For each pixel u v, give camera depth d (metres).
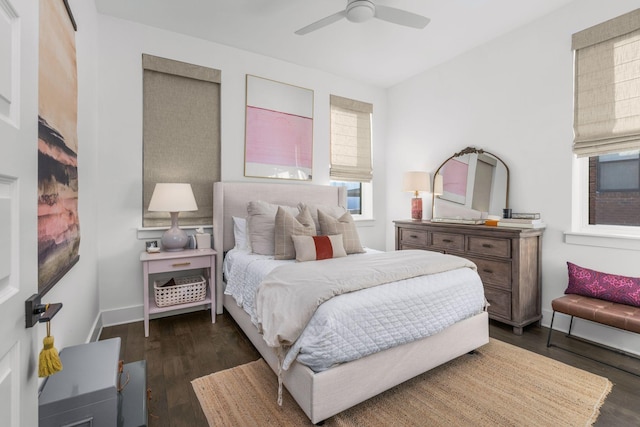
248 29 2.99
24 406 0.74
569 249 2.65
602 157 2.56
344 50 3.41
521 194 2.97
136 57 2.87
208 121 3.22
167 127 3.03
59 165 1.47
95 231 2.62
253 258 2.58
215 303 3.01
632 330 1.93
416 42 3.24
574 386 1.85
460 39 3.19
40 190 1.21
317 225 3.03
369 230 4.41
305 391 1.51
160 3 2.60
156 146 2.98
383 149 4.54
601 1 2.45
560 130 2.71
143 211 2.92
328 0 2.56
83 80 2.16
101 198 2.74
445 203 3.67
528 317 2.69
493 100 3.20
